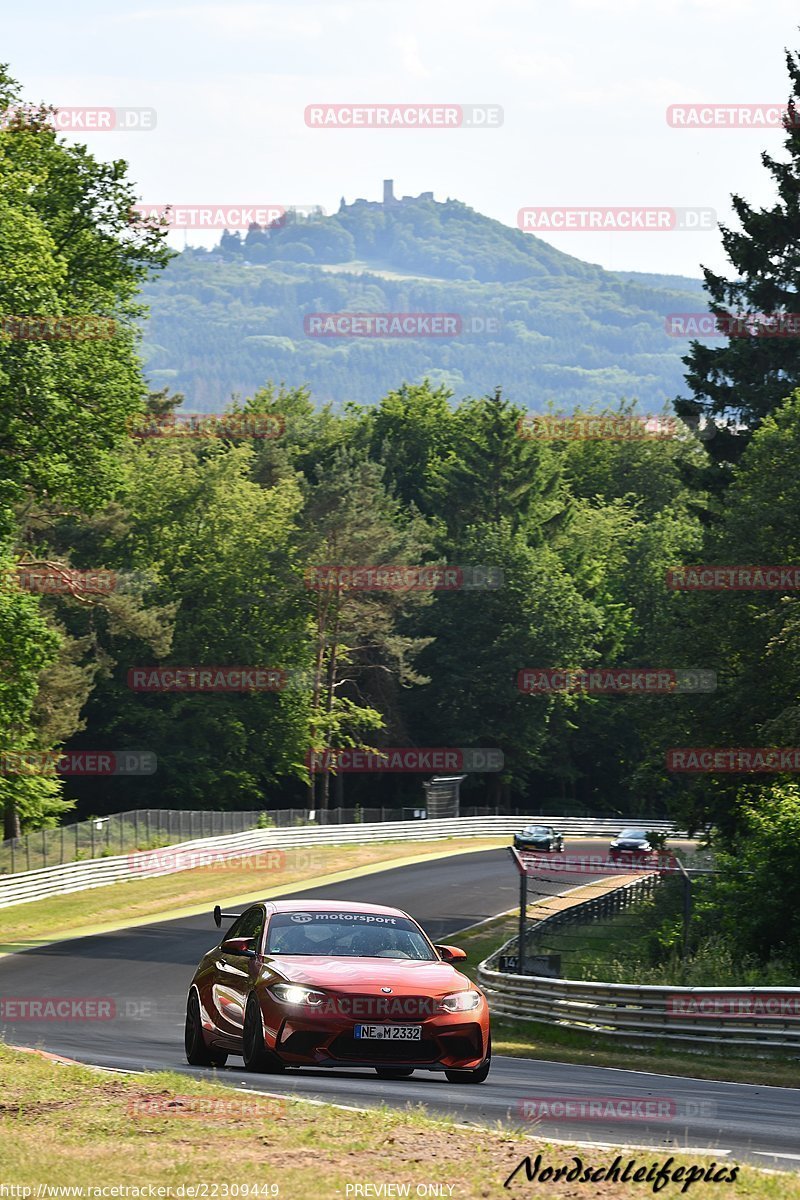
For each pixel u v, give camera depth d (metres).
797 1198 20.47
